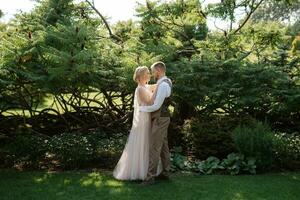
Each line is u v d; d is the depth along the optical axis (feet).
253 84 25.13
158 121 18.58
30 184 18.67
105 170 21.34
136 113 19.35
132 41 28.04
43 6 29.35
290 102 25.54
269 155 21.61
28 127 27.48
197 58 26.35
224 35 29.07
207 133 23.45
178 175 20.65
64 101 26.73
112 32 32.04
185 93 24.59
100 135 25.50
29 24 27.09
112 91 26.78
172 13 29.09
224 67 25.46
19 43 23.38
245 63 26.58
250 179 20.02
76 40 23.86
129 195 17.33
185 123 25.32
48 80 22.67
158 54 26.27
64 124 28.60
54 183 18.85
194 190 18.11
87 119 28.19
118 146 23.39
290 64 28.58
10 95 25.31
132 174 19.33
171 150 23.98
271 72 25.21
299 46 28.58
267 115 28.53
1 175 20.02
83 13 31.42
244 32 29.60
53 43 24.03
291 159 22.39
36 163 21.71
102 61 24.91
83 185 18.63
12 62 22.61
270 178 20.27
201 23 30.94
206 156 23.31
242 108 26.21
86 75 23.75
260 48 29.91
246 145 21.53
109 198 16.93
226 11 28.86
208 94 24.26
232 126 23.98
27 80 23.79
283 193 17.93
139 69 18.94
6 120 26.86
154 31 29.19
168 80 18.58
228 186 18.76
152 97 18.56
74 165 21.75
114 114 28.22
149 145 19.02
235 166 21.07
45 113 28.04
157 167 19.10
